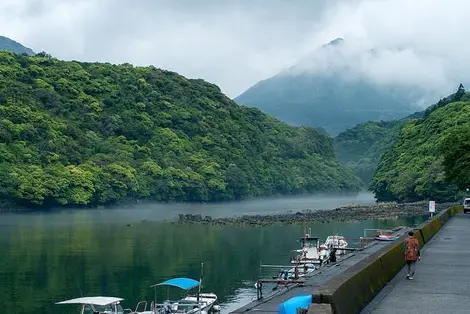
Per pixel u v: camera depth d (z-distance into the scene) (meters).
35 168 120.62
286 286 31.33
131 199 140.50
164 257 59.19
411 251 21.25
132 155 152.25
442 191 130.12
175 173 155.62
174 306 36.66
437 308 15.93
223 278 47.97
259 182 191.25
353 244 62.75
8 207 114.56
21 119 133.00
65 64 178.62
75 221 103.94
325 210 131.75
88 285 45.28
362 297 15.58
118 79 187.12
